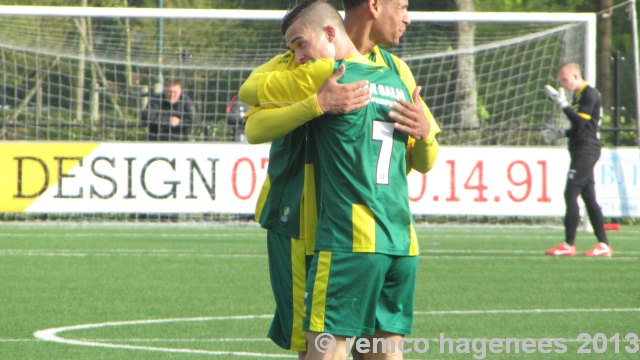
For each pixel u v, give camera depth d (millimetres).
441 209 61219
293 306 16578
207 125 67375
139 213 63562
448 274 40812
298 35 16141
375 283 15672
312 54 16109
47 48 71188
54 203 60969
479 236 60031
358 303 15594
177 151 61312
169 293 34844
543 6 109750
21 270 41219
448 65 73188
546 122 71875
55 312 30641
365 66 16062
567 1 109750
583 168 47625
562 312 31031
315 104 15297
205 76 74000
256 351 24375
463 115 72312
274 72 16188
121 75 74312
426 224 67062
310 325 15641
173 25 77062
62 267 42344
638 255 48875
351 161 15562
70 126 67938
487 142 72500
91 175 61156
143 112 67875
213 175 61438
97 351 24312
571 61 66375
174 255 47375
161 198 61312
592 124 47562
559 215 61688
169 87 67312
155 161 61281
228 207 61500
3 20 70250
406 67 17859
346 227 15516
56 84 70125
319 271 15625
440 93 73250
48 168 61000
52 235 57750
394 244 15750
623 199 63250
